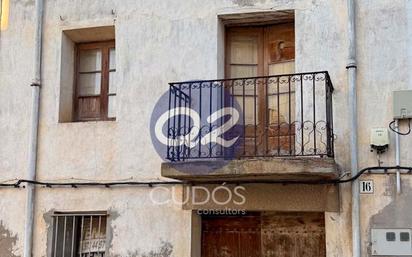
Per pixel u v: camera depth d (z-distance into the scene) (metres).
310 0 8.56
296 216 8.64
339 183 8.05
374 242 7.80
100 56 9.80
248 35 9.15
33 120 9.42
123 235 8.84
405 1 8.23
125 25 9.32
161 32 9.15
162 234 8.67
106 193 9.00
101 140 9.14
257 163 7.68
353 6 8.34
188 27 9.02
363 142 8.04
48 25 9.71
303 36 8.52
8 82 9.73
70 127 9.30
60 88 9.50
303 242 8.55
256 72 9.02
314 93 8.05
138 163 8.92
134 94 9.12
